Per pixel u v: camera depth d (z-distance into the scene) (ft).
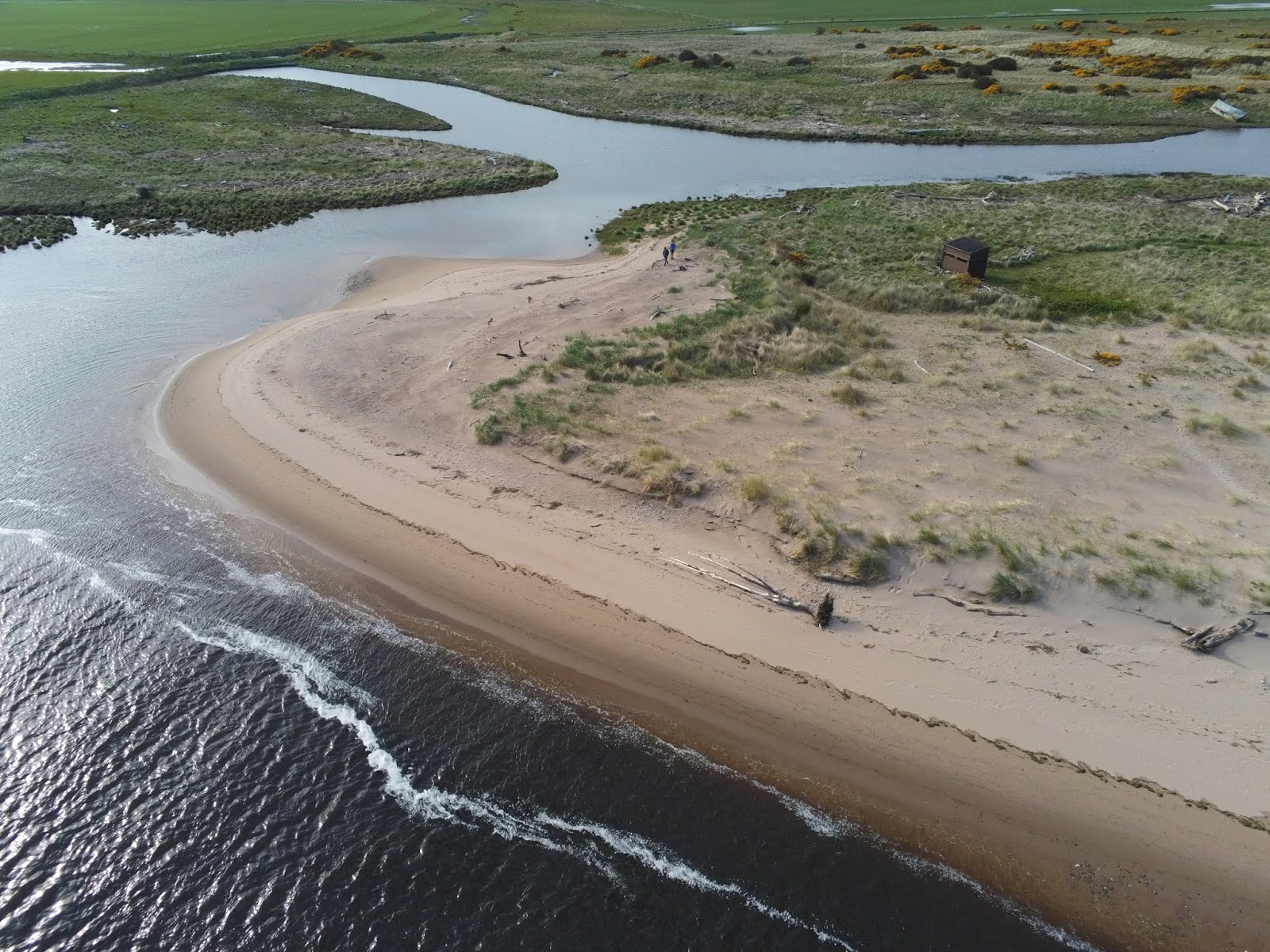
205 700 62.44
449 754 58.18
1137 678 61.00
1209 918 47.83
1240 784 54.24
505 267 147.64
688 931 47.34
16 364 111.75
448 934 47.32
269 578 74.79
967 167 205.98
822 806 54.39
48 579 74.18
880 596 68.44
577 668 64.95
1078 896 49.06
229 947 46.57
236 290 138.41
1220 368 107.24
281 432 94.79
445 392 100.94
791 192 187.93
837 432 91.35
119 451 92.84
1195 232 154.81
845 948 46.42
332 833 52.75
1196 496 80.28
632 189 194.39
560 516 79.66
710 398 99.60
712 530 76.43
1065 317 124.16
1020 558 69.77
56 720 60.54
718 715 60.80
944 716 59.62
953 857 51.26
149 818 53.57
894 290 130.93
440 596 72.28
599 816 53.93
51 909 48.29
